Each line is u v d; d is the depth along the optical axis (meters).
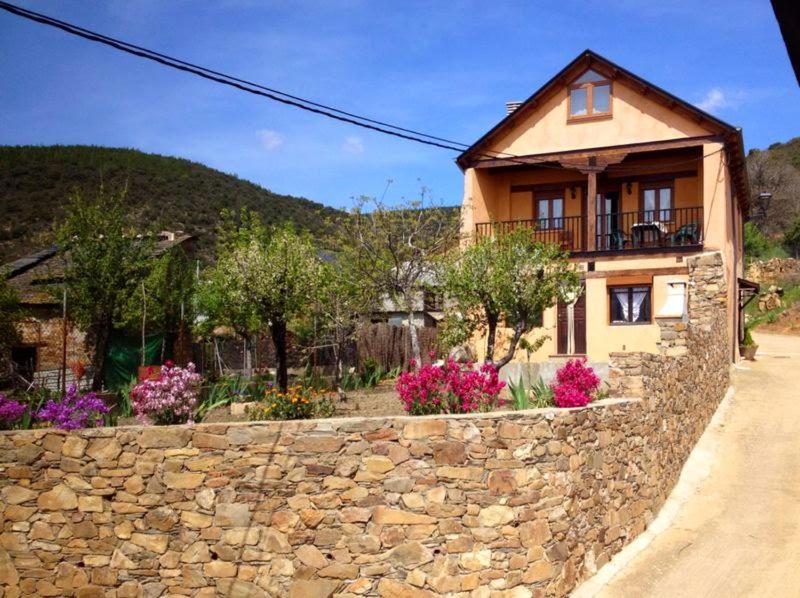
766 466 13.17
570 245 23.84
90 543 8.24
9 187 56.47
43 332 22.23
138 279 18.44
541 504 8.29
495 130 23.03
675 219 22.86
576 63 22.38
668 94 21.50
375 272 18.55
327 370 20.67
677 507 11.55
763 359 25.66
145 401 10.82
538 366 19.20
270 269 14.95
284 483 8.10
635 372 11.14
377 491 8.04
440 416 8.18
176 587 8.09
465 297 14.79
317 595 7.90
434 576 7.89
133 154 71.62
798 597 8.47
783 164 66.19
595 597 8.55
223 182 71.31
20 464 8.41
